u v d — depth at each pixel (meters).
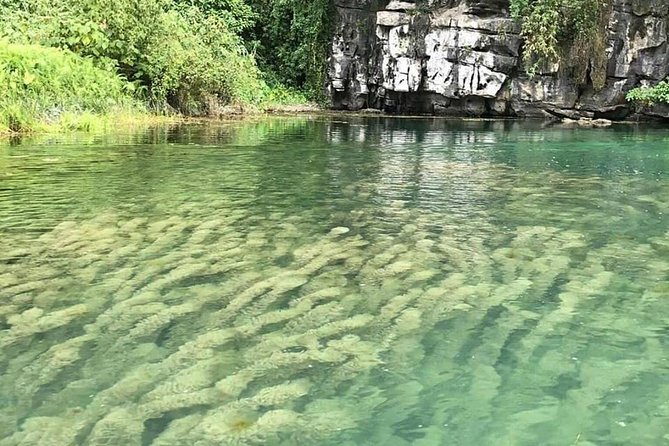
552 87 18.56
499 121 17.72
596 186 6.75
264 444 2.00
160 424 2.10
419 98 20.27
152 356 2.59
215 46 17.08
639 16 17.53
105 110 12.99
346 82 21.17
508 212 5.38
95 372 2.45
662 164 8.68
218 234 4.48
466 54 18.83
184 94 15.77
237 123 14.47
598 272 3.75
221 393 2.31
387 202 5.75
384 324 2.95
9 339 2.72
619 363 2.59
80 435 2.02
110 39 14.37
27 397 2.25
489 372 2.50
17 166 7.32
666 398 2.32
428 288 3.44
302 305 3.17
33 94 11.45
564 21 17.94
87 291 3.30
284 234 4.52
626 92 17.92
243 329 2.88
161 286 3.39
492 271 3.75
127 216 4.96
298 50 22.23
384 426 2.11
